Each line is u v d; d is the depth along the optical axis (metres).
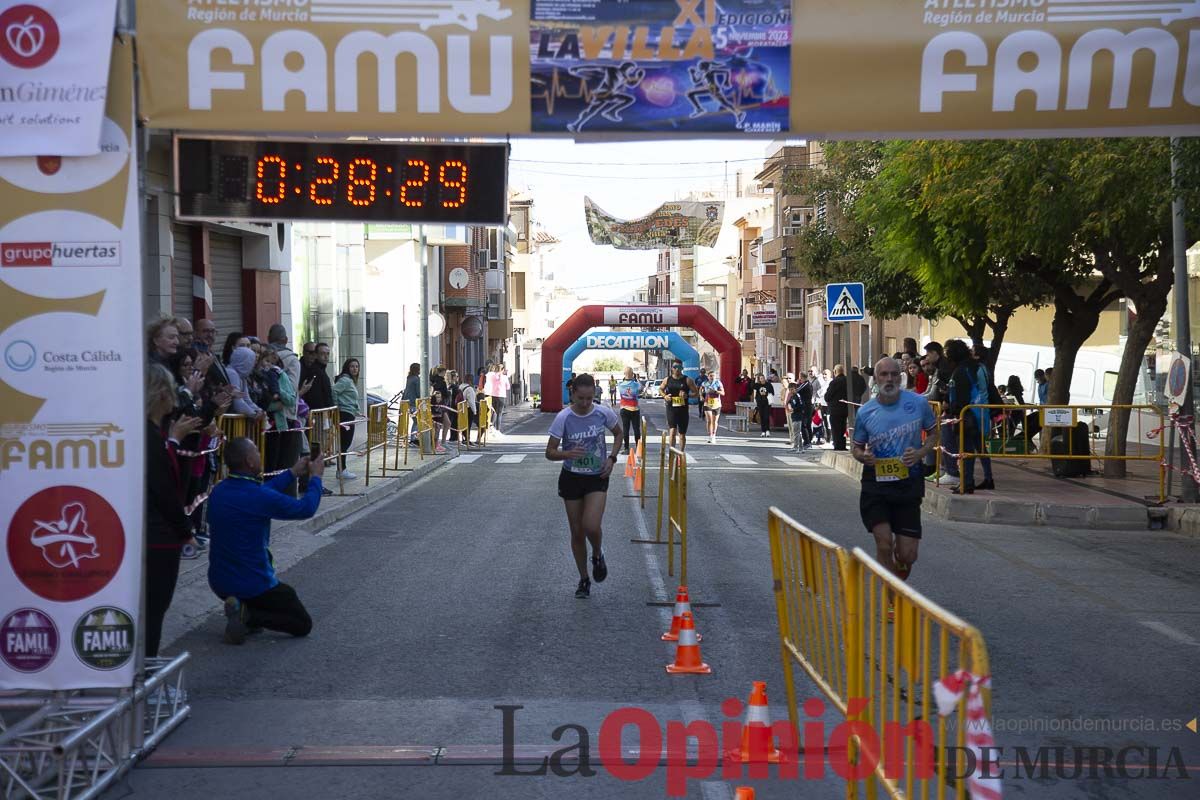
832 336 56.84
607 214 58.47
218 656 8.80
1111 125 6.83
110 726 6.36
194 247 19.89
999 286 25.00
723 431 45.41
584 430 10.80
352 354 30.44
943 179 17.89
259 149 8.67
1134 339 19.53
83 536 6.41
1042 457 17.75
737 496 19.53
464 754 6.59
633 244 59.50
